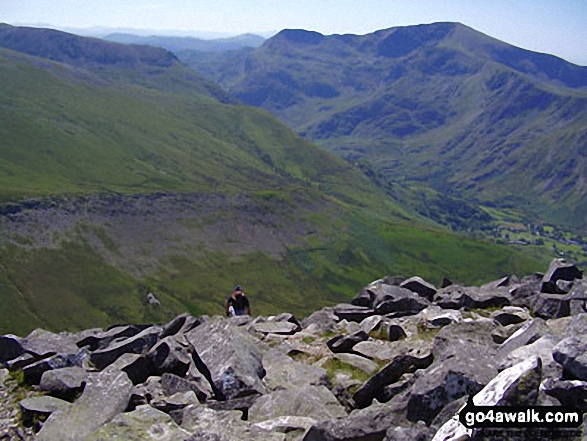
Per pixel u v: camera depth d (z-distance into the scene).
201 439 11.27
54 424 13.47
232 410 13.76
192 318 22.70
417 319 22.19
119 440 11.91
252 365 16.25
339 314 24.42
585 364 10.52
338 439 11.54
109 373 15.34
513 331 17.38
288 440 12.30
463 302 24.28
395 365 15.56
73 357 18.44
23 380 17.31
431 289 27.41
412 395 12.15
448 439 9.44
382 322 21.66
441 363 12.92
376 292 26.50
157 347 17.56
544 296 21.84
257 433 12.35
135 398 14.78
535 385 9.74
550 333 14.51
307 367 17.09
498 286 27.27
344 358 18.30
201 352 17.11
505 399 9.62
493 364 12.73
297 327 23.12
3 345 19.39
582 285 21.09
